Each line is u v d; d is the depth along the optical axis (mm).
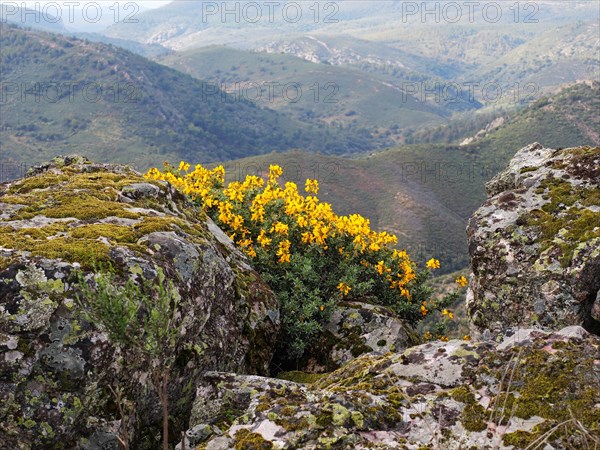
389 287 10633
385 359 4617
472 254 6691
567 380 3695
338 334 8875
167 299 3820
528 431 3400
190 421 4734
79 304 4215
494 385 3867
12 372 4195
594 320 5918
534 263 6113
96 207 6211
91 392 4348
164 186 7605
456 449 3400
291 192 10383
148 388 4750
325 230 9750
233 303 6523
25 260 4543
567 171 7035
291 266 9391
